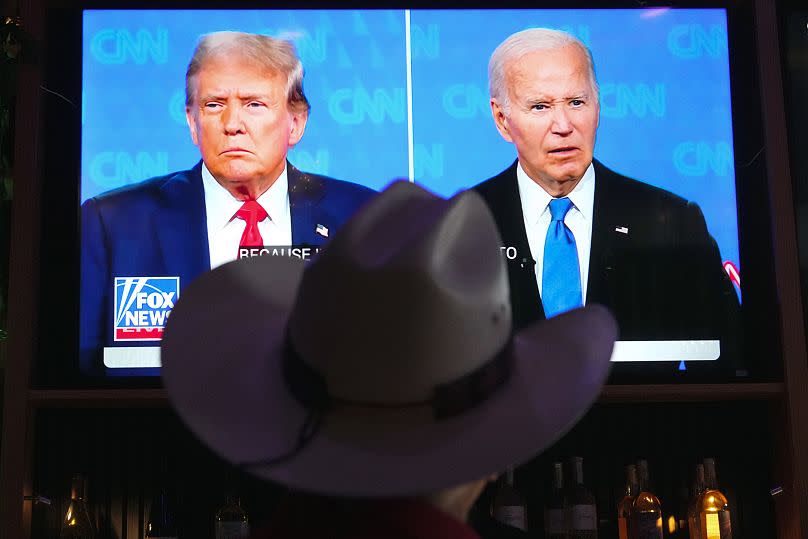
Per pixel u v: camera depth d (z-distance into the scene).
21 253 2.23
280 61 2.39
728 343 2.34
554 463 2.33
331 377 0.79
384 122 2.39
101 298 2.29
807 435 2.24
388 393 0.79
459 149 2.38
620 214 2.37
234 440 0.80
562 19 2.44
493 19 2.43
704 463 2.32
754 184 2.41
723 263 2.37
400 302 0.79
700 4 2.48
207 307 0.94
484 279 0.83
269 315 0.94
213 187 2.34
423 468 0.75
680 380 2.32
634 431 2.44
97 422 2.37
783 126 2.37
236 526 2.24
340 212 2.34
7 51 2.28
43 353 2.26
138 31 2.39
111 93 2.37
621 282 2.34
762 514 2.40
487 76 2.41
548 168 2.38
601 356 0.89
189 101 2.37
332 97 2.39
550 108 2.40
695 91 2.44
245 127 2.36
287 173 2.35
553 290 2.33
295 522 0.76
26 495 2.16
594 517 2.26
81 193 2.33
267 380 0.86
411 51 2.42
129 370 2.26
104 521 2.34
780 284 2.30
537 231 2.36
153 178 2.34
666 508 2.41
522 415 0.80
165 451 2.36
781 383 2.27
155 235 2.31
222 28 2.40
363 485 0.73
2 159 2.35
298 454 0.77
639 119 2.41
